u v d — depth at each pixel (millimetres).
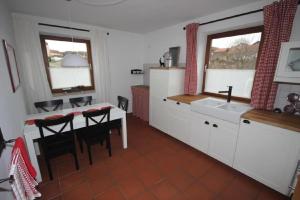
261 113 1976
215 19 2664
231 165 2096
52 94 3250
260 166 1802
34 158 1827
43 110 2936
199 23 2883
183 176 2014
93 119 2150
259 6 2146
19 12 2639
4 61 1470
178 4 2320
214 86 3064
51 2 2244
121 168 2164
